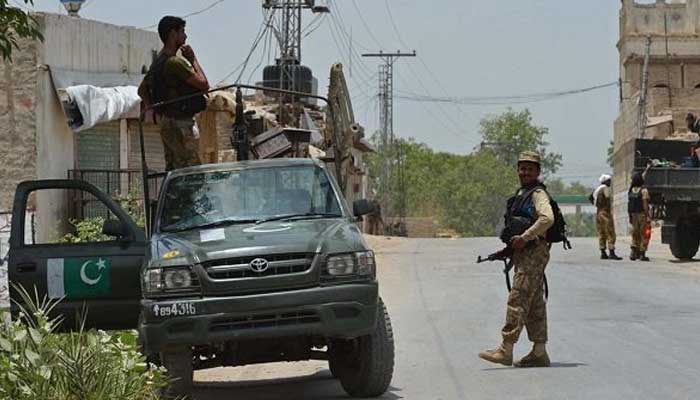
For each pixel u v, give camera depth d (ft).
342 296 76.43
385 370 81.25
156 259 78.13
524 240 90.48
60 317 82.64
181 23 102.99
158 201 90.12
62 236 176.04
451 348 104.63
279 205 88.28
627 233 448.65
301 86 374.43
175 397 78.28
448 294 151.84
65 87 177.99
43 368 66.28
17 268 87.76
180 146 101.50
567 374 88.48
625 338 107.34
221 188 89.97
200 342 75.51
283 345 81.51
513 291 91.97
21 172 171.22
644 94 441.27
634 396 78.69
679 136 394.11
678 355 96.58
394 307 138.21
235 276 76.07
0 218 170.09
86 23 185.47
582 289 155.12
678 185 209.05
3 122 171.94
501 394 81.51
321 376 97.86
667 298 143.33
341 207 88.48
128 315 88.53
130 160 193.36
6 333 68.85
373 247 274.36
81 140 184.96
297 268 76.69
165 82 100.94
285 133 121.70
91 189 91.56
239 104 101.60
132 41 198.29
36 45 171.63
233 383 97.30
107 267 88.12
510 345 92.48
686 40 506.07
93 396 66.85
